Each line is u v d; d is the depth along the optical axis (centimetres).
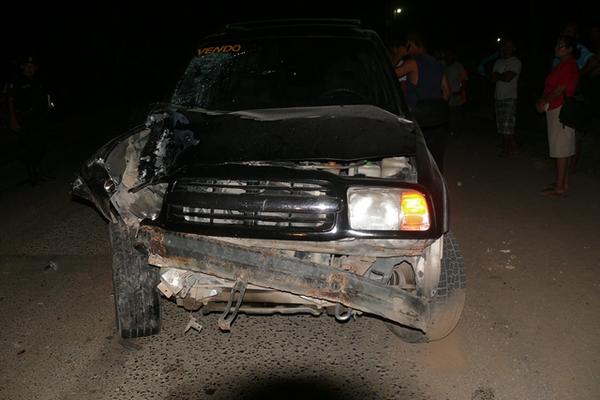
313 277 289
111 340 373
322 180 296
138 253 334
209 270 294
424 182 309
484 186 737
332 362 345
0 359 355
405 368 339
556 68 643
